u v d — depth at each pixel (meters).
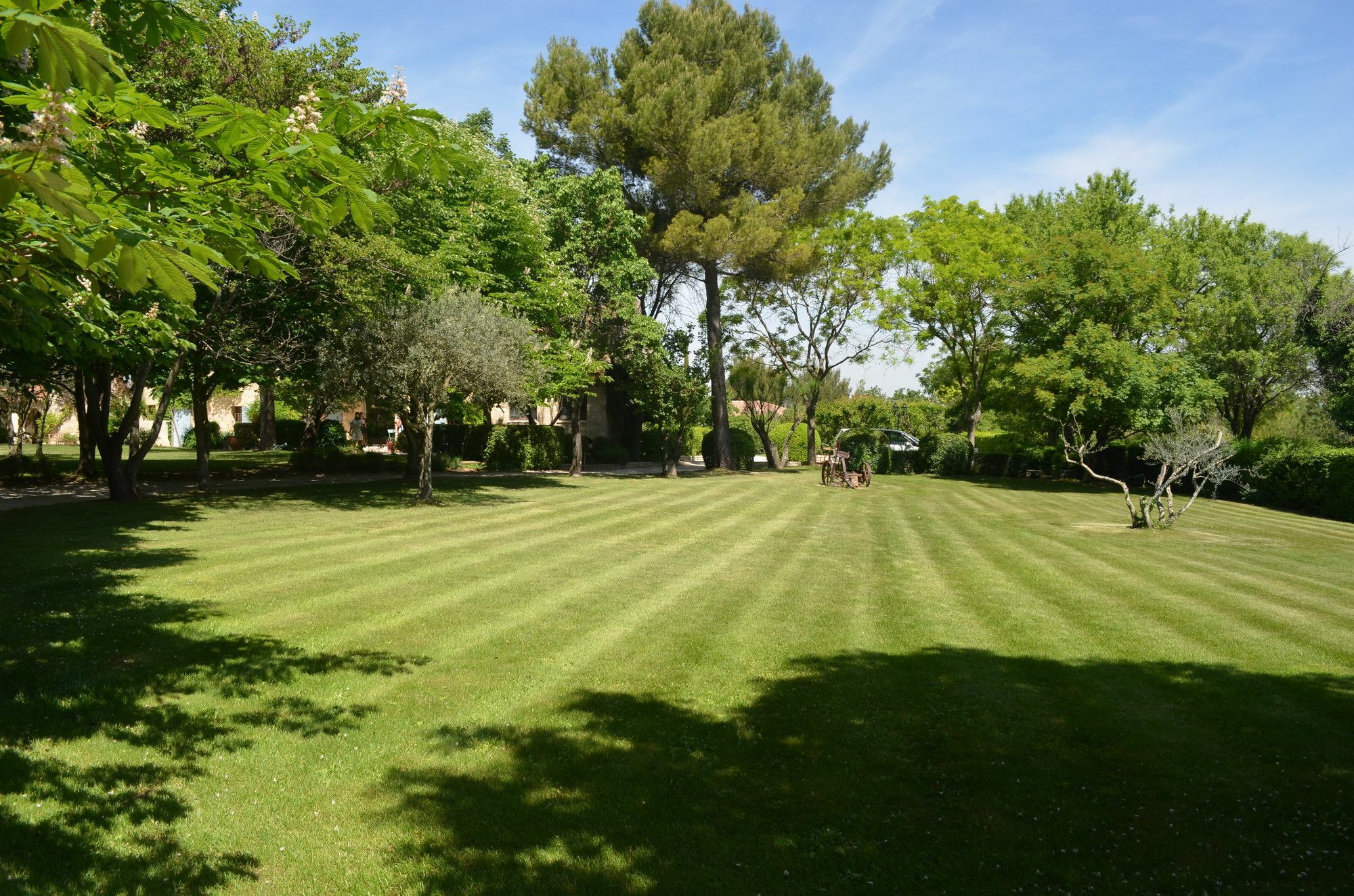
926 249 30.45
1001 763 4.75
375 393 16.83
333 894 3.45
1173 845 3.88
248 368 17.97
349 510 15.59
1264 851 3.83
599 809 4.20
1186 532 15.19
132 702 5.32
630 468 33.59
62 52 2.36
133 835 3.82
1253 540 14.11
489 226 22.47
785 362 33.72
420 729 5.14
